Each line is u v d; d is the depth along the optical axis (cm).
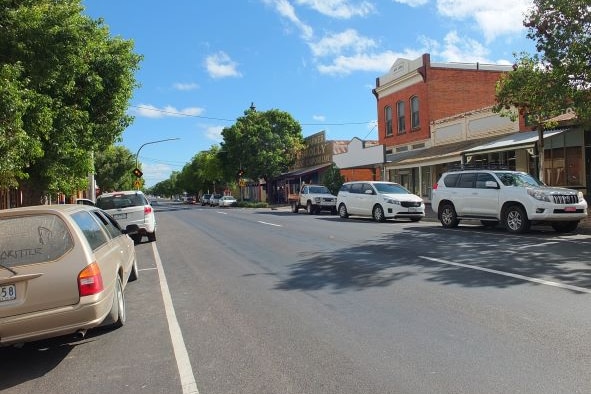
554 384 420
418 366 471
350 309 677
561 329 557
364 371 466
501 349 504
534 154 1923
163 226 2447
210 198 6919
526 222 1427
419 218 2164
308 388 436
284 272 976
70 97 1226
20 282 512
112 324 645
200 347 558
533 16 1419
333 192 3806
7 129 837
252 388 443
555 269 878
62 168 1302
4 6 972
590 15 1338
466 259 1014
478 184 1609
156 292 865
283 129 5497
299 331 595
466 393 411
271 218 2673
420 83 3216
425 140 3166
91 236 607
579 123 1653
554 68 1440
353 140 3712
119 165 5506
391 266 972
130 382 472
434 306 671
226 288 859
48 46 1002
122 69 1350
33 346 593
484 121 2583
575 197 1405
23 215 547
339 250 1228
